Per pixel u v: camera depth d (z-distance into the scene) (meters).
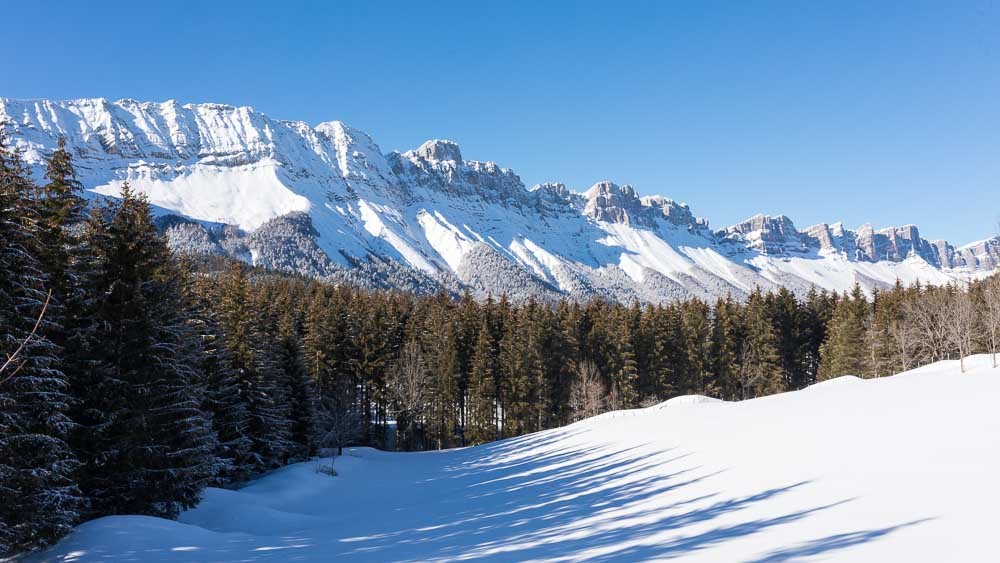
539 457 36.88
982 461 11.97
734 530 10.55
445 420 64.19
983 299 61.94
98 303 20.45
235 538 18.53
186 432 23.09
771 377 70.56
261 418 37.44
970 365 48.28
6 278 15.73
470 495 26.50
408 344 66.69
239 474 35.69
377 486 35.97
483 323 67.69
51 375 16.77
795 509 11.29
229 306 38.78
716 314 75.62
